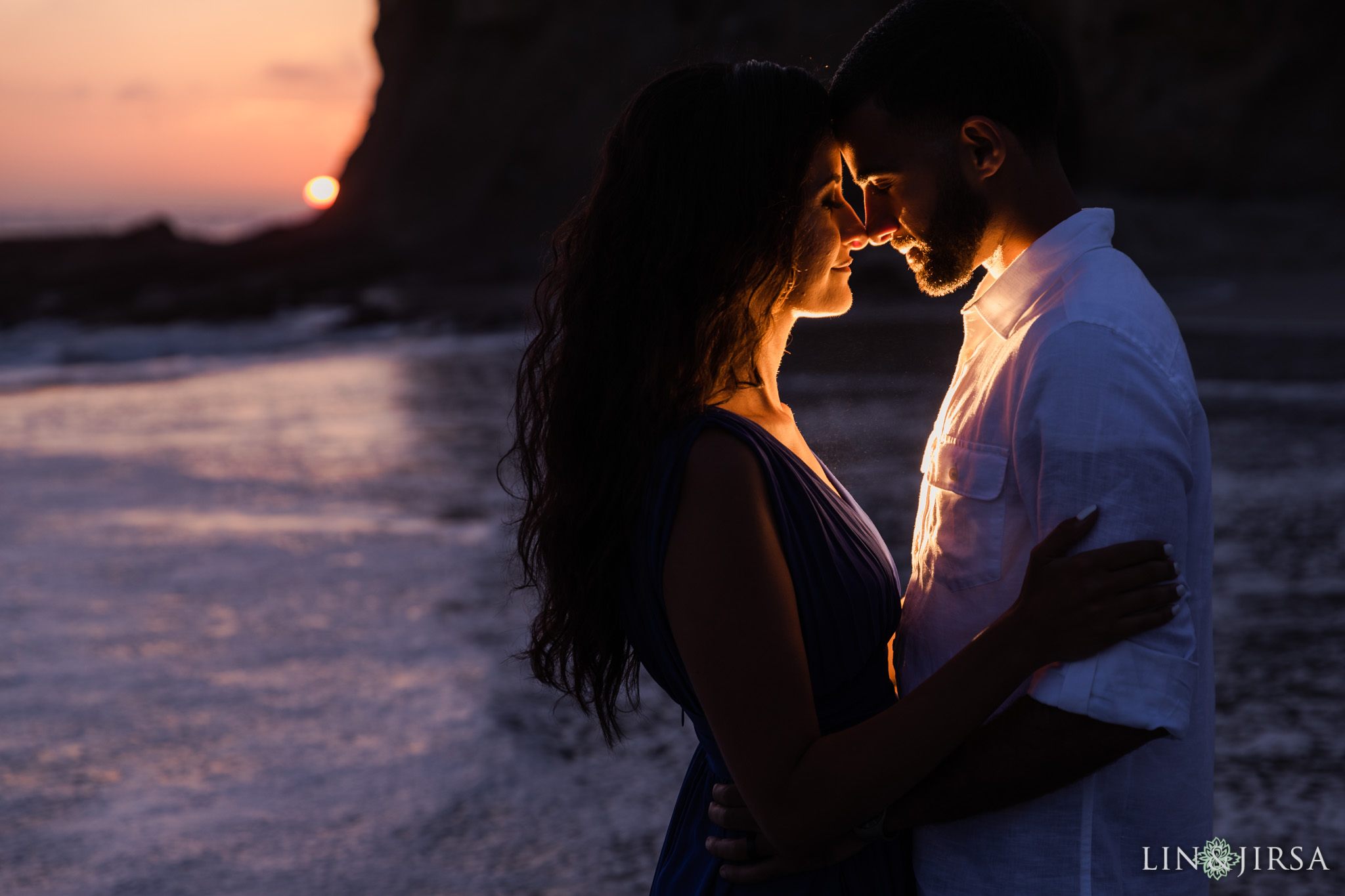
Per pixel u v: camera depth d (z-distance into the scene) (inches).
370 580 223.3
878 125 47.7
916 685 49.9
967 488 46.9
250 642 187.8
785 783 43.5
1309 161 1216.2
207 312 1194.6
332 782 132.3
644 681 167.2
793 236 46.7
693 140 46.1
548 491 49.7
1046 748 41.8
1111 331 42.5
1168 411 41.7
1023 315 46.4
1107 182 1314.0
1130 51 1295.5
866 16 1353.3
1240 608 183.6
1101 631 40.5
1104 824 45.7
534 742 142.8
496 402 494.3
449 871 110.1
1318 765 125.2
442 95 1913.1
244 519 286.2
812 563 46.0
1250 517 242.7
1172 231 1098.7
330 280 1531.7
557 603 50.5
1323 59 1205.1
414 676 168.7
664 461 45.0
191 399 560.7
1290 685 150.3
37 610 209.5
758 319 46.9
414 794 128.6
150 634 193.8
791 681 43.8
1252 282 901.8
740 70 47.1
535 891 105.5
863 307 676.1
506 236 1694.1
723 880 49.6
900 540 219.9
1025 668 41.5
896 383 380.5
